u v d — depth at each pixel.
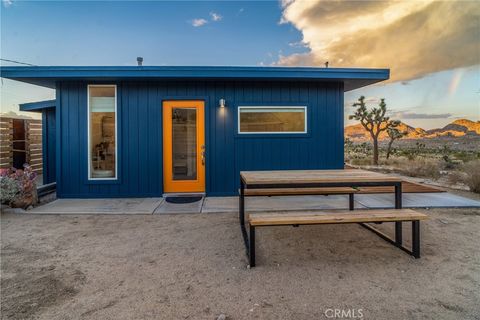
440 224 3.77
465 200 4.99
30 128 8.48
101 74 5.03
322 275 2.38
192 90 5.73
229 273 2.43
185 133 5.79
